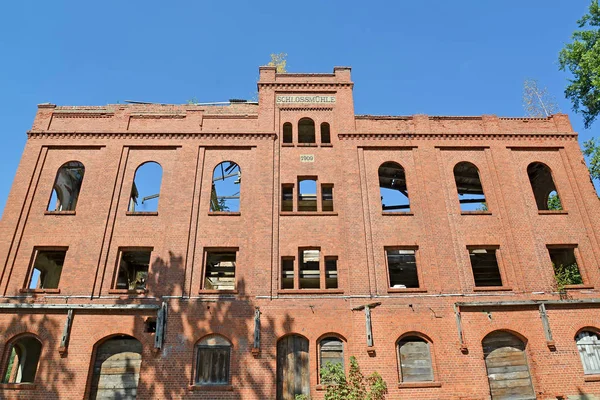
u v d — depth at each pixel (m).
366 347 19.12
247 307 19.91
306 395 18.66
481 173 23.58
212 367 19.02
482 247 21.61
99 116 24.42
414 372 19.09
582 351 19.64
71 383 18.34
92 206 21.94
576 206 22.72
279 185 22.91
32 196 22.16
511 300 20.09
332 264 24.62
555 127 24.97
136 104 25.67
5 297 19.70
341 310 20.00
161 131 23.94
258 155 23.59
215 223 21.78
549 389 18.72
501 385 19.02
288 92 25.66
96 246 20.95
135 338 19.59
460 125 24.86
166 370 18.62
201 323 19.55
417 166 23.48
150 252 22.02
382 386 18.11
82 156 23.42
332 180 23.22
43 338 19.03
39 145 23.47
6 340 18.97
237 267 20.80
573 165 23.75
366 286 20.41
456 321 19.72
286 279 24.09
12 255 20.61
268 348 19.12
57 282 25.05
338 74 26.11
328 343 19.64
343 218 22.00
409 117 24.95
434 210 22.31
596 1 24.44
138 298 19.95
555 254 23.56
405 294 20.36
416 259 21.36
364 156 23.80
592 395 18.59
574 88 25.47
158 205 22.11
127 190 22.53
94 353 19.16
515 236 21.77
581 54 24.56
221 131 24.08
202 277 20.58
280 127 24.61
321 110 25.25
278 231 21.66
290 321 19.69
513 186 23.09
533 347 19.42
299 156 23.78
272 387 18.39
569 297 20.41
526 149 24.25
